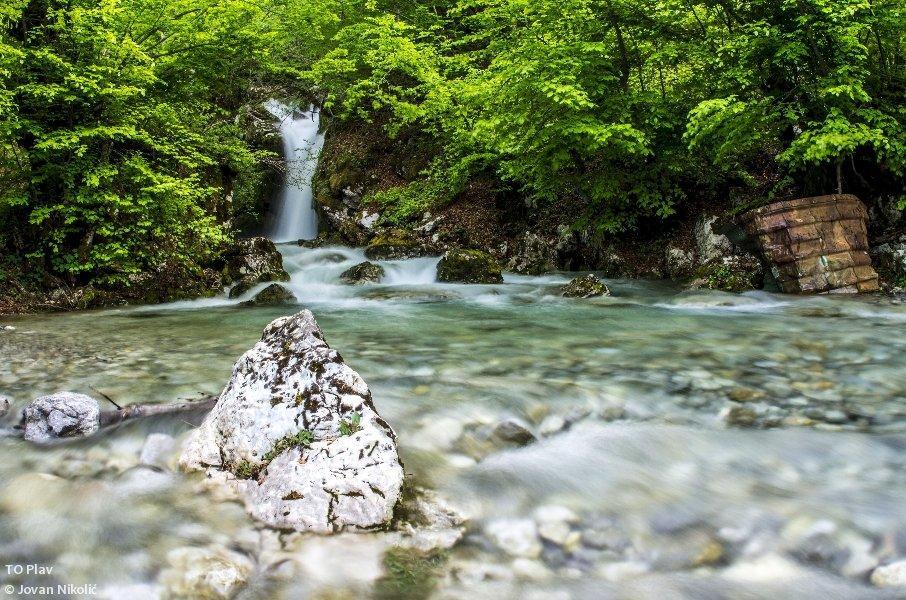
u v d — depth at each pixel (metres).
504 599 2.17
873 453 3.29
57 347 6.09
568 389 4.20
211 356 5.56
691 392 4.26
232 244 12.45
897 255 9.10
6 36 9.16
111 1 9.08
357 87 17.83
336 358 3.09
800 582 2.26
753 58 9.42
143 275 10.61
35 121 9.45
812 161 9.11
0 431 3.60
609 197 11.62
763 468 3.14
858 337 6.16
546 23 11.25
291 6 16.88
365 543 2.45
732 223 10.48
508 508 2.72
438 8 21.52
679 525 2.61
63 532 2.48
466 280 12.30
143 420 3.58
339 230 18.12
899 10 8.41
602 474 3.05
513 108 11.12
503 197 15.83
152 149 11.30
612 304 9.18
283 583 2.23
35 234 10.16
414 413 3.65
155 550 2.37
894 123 8.52
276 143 20.09
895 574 2.25
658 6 10.15
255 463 2.86
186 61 11.70
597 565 2.37
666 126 10.59
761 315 7.78
